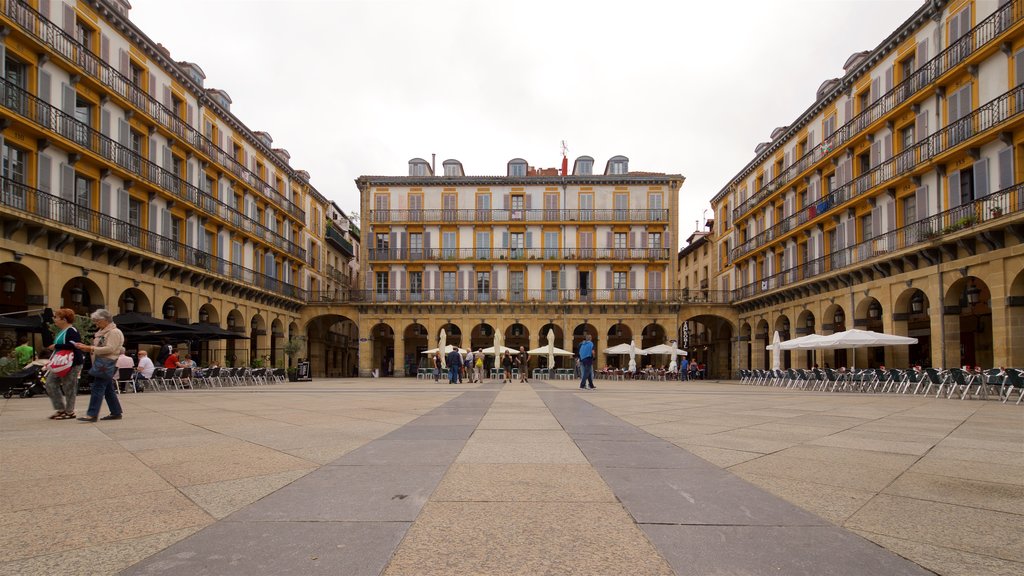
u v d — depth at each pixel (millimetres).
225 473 5406
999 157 21797
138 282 27875
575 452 6637
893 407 14219
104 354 9836
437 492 4680
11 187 21141
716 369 53000
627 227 51406
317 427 9008
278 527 3729
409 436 7941
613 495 4613
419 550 3312
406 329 53312
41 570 2998
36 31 22016
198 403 14438
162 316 29781
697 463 6000
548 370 40250
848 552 3332
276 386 26672
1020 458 6465
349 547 3357
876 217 29734
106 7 26031
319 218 55469
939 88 25047
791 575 2975
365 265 51188
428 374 41406
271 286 42719
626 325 49250
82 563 3094
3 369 16766
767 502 4422
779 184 40562
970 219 22391
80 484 4949
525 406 13320
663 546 3410
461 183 51812
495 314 49312
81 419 9711
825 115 34938
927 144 25516
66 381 10281
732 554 3285
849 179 32375
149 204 29312
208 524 3805
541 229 51531
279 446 7023
